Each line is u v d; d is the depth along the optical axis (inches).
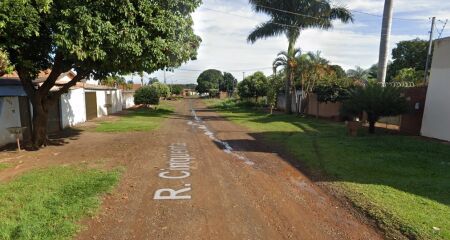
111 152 411.5
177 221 200.2
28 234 176.2
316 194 254.1
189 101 2810.0
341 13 1022.4
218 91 3774.6
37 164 343.3
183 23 427.2
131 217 205.0
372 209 217.0
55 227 185.9
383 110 544.1
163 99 2807.6
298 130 656.4
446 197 240.1
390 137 520.7
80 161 357.4
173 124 803.4
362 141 485.4
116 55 371.9
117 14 356.5
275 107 1446.9
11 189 251.1
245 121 888.3
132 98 1689.2
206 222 199.6
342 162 354.0
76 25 328.8
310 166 342.3
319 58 1029.2
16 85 503.2
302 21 1028.5
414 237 178.2
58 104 645.3
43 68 438.0
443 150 407.5
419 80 1163.3
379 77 684.1
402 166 333.4
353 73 1562.5
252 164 354.0
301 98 1101.1
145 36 378.0
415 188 261.6
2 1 299.6
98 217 203.2
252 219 205.3
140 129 660.1
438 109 504.4
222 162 362.0
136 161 359.9
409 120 585.0
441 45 498.6
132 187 265.1
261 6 1046.4
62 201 224.5
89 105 895.1
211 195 248.8
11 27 313.9
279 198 244.2
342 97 802.8
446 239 175.2
